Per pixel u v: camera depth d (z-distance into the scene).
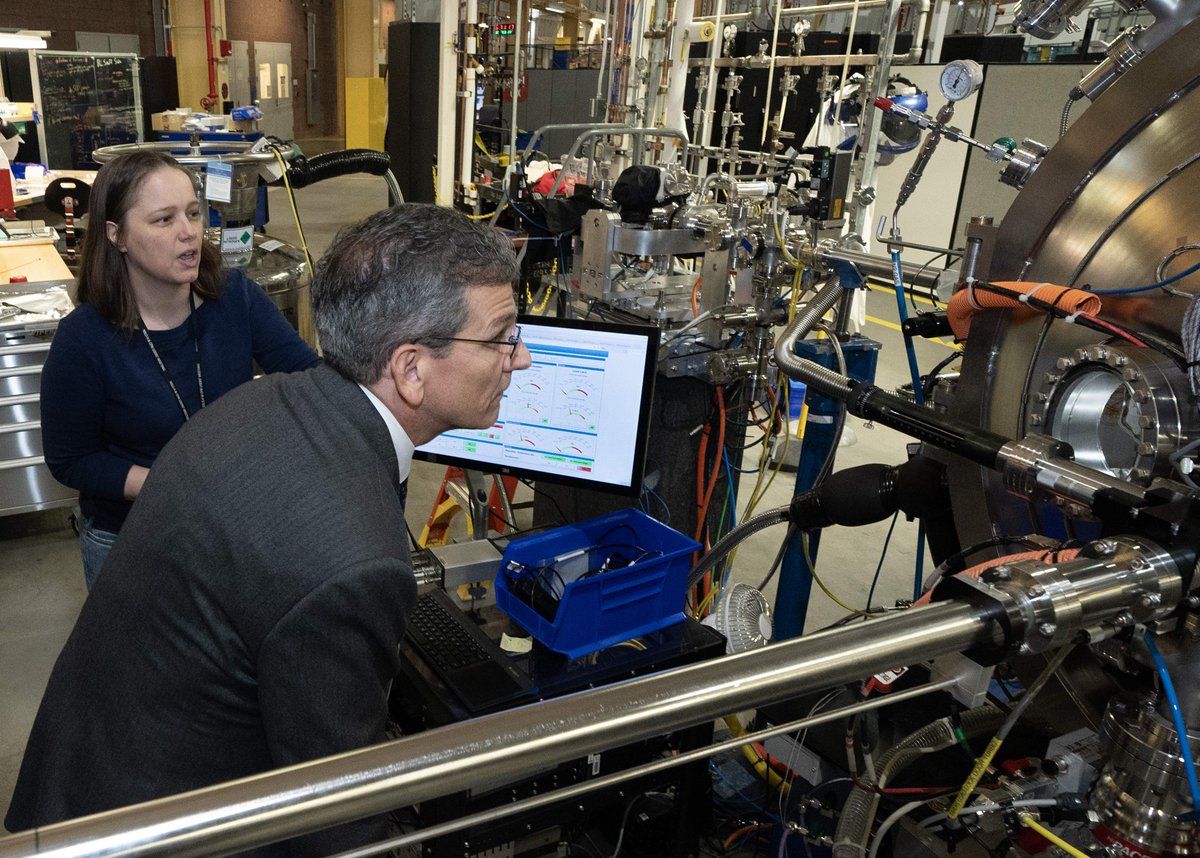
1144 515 0.86
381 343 0.86
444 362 0.88
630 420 1.65
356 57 15.12
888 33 2.52
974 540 1.36
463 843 1.30
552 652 1.41
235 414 0.90
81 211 3.75
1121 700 1.03
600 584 1.39
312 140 14.97
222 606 0.83
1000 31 7.39
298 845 0.88
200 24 11.34
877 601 2.93
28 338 2.67
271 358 1.85
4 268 3.28
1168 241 1.09
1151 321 1.09
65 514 3.19
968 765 1.38
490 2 7.42
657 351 1.61
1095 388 1.10
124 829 0.52
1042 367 1.21
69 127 6.14
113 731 0.90
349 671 0.81
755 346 2.08
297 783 0.56
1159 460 0.97
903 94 2.47
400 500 0.95
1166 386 0.98
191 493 0.85
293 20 13.90
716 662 0.69
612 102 4.26
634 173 2.12
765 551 3.20
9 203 4.05
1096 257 1.18
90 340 1.57
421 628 1.43
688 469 2.21
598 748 0.63
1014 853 1.10
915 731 1.37
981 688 0.90
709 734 1.55
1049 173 1.24
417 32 6.03
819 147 2.14
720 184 2.68
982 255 1.37
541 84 6.62
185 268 1.58
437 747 0.60
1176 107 1.10
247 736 0.91
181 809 0.54
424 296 0.85
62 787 0.92
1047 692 1.27
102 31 10.75
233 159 2.73
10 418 2.70
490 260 0.89
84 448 1.63
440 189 4.73
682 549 1.49
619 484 1.69
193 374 1.69
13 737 2.10
